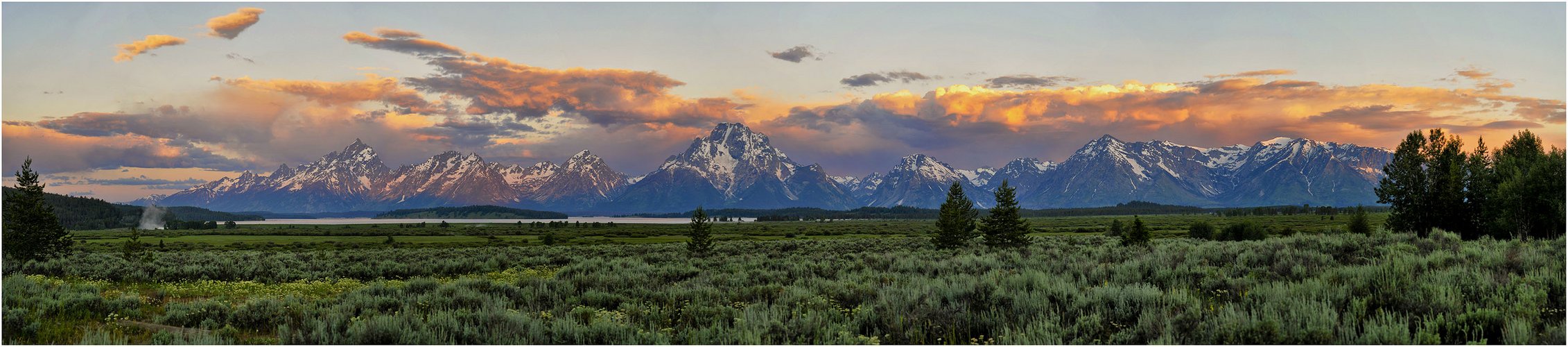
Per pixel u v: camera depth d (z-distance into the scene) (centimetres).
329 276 3312
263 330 1507
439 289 1981
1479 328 1028
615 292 2014
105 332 1377
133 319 1677
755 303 1648
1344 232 2869
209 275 3259
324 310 1597
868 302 1543
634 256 4866
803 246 6162
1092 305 1306
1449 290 1180
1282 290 1323
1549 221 3591
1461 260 1684
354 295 1945
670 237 13612
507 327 1318
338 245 10450
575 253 5741
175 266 3622
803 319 1313
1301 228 12294
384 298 1775
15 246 4078
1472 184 4159
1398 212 4447
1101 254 2695
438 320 1359
